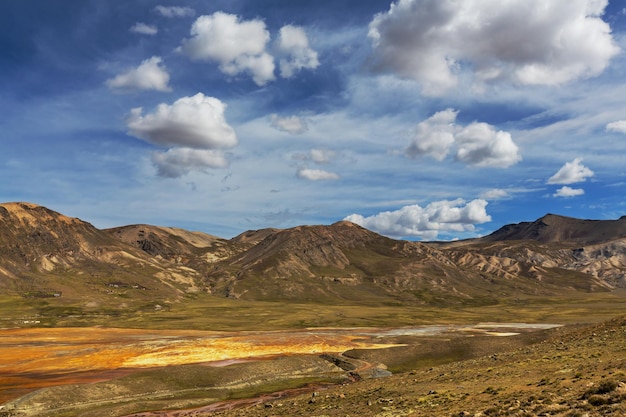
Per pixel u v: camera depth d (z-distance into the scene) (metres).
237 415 51.16
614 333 59.91
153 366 117.56
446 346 117.81
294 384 91.19
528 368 46.00
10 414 71.56
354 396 50.22
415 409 35.84
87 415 69.62
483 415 29.36
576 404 27.33
